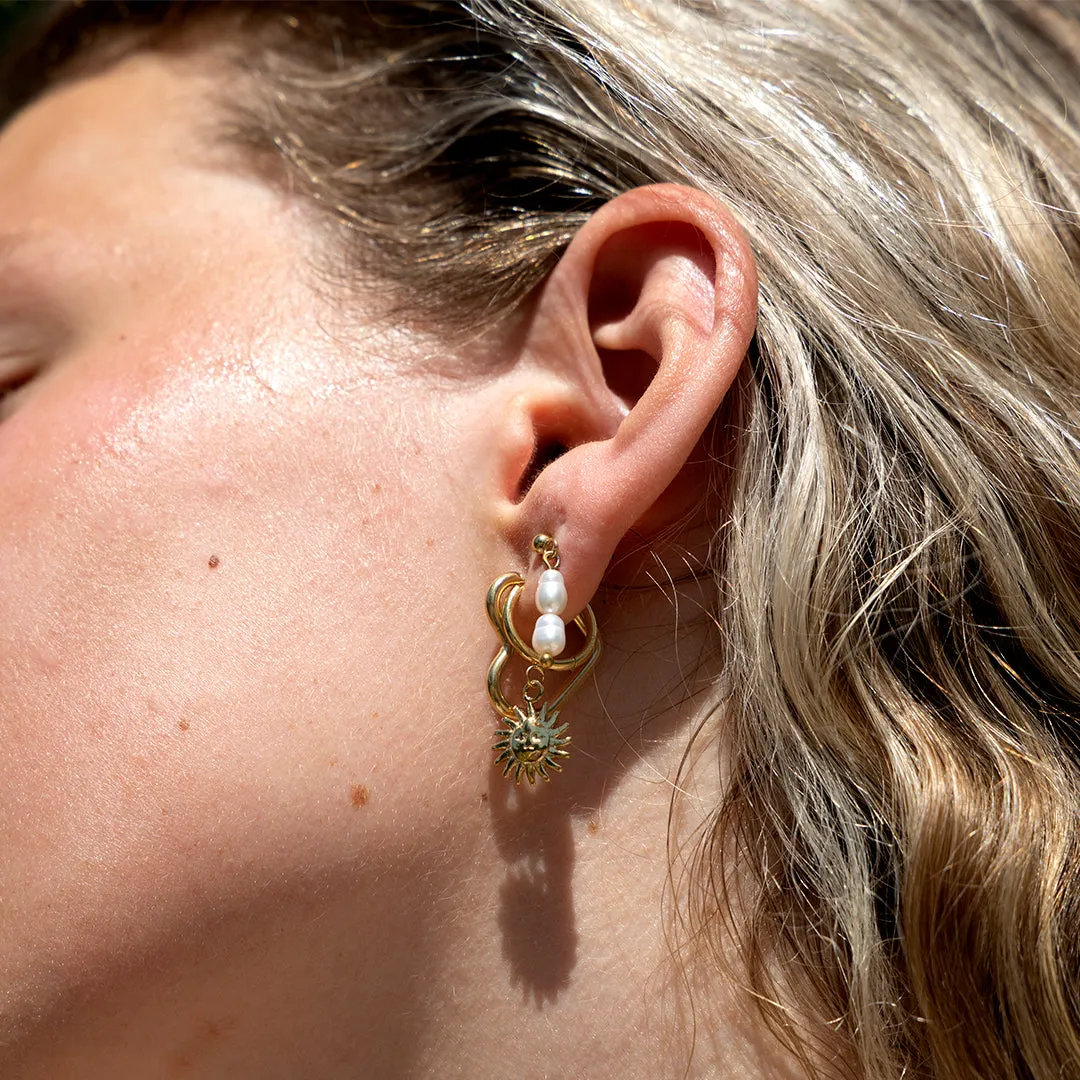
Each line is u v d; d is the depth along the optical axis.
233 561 0.36
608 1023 0.36
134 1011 0.36
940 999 0.35
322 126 0.39
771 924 0.36
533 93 0.39
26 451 0.37
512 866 0.36
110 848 0.35
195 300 0.38
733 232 0.36
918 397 0.37
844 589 0.36
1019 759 0.36
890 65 0.40
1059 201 0.39
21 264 0.39
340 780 0.36
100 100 0.41
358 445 0.37
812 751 0.36
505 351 0.37
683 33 0.39
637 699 0.37
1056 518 0.37
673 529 0.37
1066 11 0.44
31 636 0.36
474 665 0.36
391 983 0.36
